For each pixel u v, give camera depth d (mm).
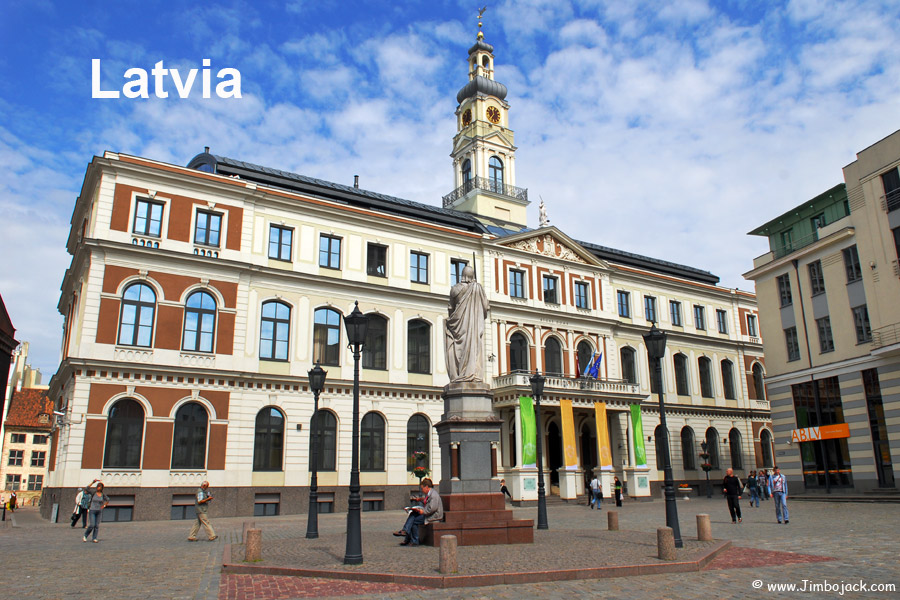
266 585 12312
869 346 37594
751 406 59094
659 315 55906
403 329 42438
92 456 31609
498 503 18078
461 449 18266
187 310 35594
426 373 42719
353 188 46062
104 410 32312
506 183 58438
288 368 37969
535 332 47938
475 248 46969
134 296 34312
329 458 38188
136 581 12891
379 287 41500
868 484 36906
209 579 13039
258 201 39000
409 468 40562
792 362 42906
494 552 15516
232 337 36406
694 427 54781
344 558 14445
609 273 53344
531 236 49375
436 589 11766
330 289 40281
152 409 33500
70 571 14305
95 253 33406
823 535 20000
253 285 37812
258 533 15203
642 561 13922
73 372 32156
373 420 40188
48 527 28719
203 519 21531
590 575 12828
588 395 45156
